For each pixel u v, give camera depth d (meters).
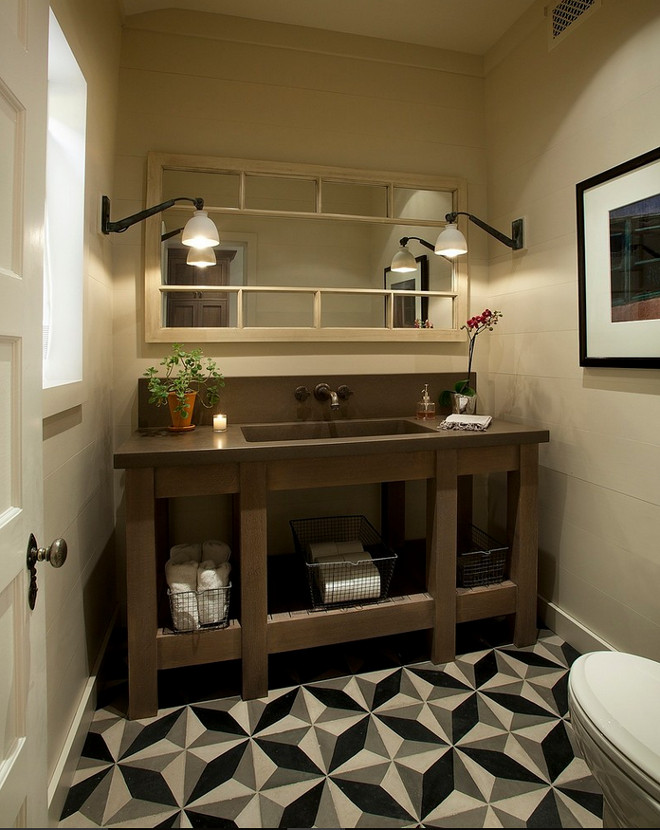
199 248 2.06
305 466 1.74
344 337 2.30
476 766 1.42
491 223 2.47
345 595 1.84
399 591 1.96
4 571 0.78
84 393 1.60
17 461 0.84
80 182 1.55
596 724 1.10
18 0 0.82
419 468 1.85
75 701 1.51
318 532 2.37
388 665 1.90
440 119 2.42
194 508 2.22
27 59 0.85
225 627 1.70
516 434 1.92
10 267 0.81
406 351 2.42
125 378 2.11
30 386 0.88
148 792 1.34
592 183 1.81
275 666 1.90
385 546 2.17
